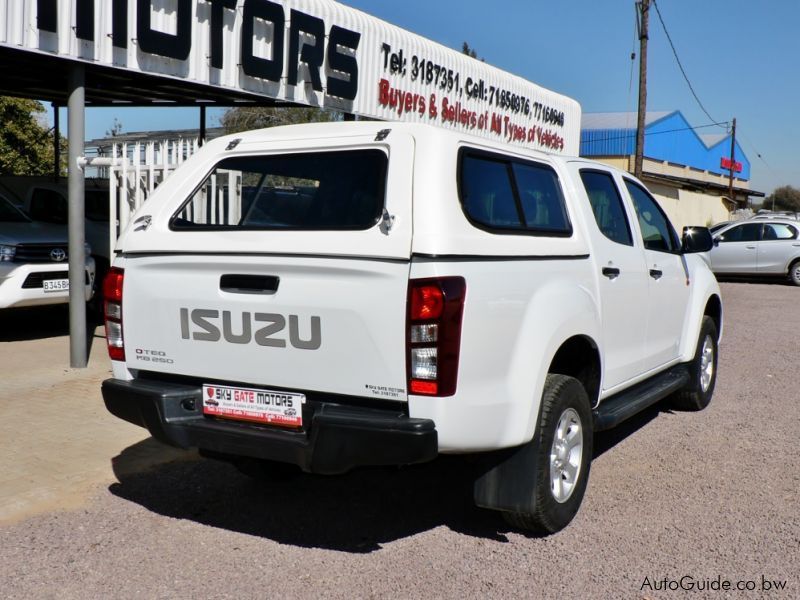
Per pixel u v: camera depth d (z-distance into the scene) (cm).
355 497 502
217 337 399
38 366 825
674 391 661
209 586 382
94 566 402
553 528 434
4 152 2455
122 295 429
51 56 779
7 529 445
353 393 369
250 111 2847
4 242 927
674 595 376
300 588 380
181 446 410
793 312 1480
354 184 407
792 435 650
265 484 524
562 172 492
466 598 372
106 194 1230
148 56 888
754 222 2102
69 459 557
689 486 525
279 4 1047
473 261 372
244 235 396
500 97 1577
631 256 541
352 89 1179
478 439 374
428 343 352
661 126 4406
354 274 362
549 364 416
